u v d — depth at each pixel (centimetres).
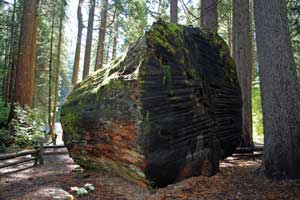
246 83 1036
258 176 605
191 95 573
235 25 1070
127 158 507
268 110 607
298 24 960
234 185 552
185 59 580
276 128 592
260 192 507
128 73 518
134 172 513
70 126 619
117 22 2331
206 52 661
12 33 1780
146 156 478
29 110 1295
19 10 1747
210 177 605
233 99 735
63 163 849
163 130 501
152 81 500
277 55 598
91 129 564
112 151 534
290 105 591
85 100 600
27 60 1337
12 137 1148
